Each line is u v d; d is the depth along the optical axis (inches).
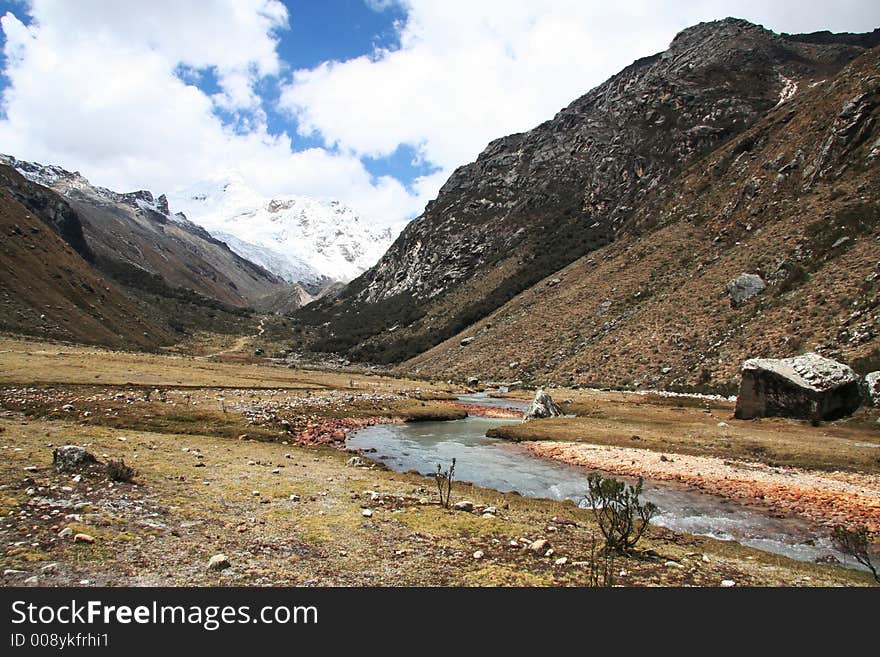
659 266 4370.1
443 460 1305.4
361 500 730.2
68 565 406.3
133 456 881.5
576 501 935.7
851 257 2672.2
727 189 4665.4
